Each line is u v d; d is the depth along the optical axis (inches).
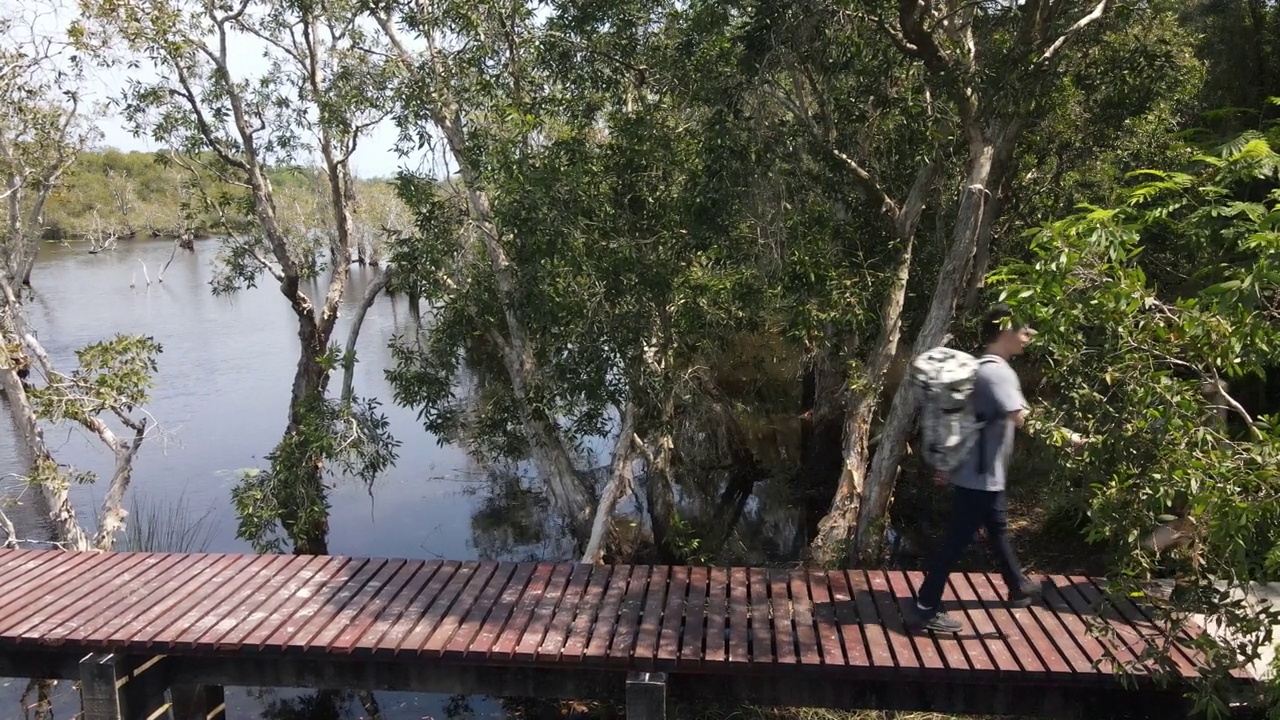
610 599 239.9
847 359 406.3
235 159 467.8
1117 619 215.8
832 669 202.5
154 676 233.1
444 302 407.2
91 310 1298.0
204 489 537.0
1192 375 208.4
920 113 350.9
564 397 386.9
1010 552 216.7
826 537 372.8
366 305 451.5
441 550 448.1
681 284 356.5
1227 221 255.3
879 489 361.4
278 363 920.3
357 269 1914.4
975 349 372.8
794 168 360.8
